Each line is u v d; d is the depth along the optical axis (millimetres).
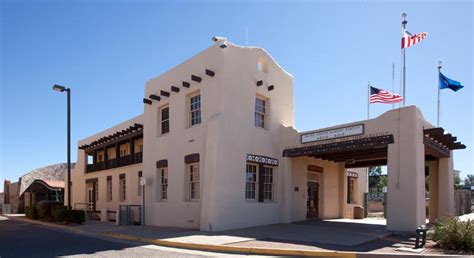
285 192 20125
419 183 15586
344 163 24922
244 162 18484
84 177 34062
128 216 21547
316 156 22391
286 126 20891
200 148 18641
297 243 12531
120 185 27797
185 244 12938
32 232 18906
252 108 19469
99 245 13383
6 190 48469
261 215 18906
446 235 11305
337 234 14688
